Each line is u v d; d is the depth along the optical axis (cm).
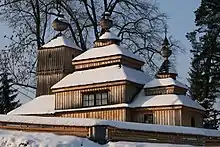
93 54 3722
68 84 3612
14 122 2584
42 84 4109
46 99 3931
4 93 6719
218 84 5603
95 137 2333
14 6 5209
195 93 5619
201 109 3603
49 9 5222
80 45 5191
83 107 3522
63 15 4666
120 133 2419
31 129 2548
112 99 3434
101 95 3488
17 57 5244
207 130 3209
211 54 5656
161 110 3372
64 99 3631
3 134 2208
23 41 5231
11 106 6681
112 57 3612
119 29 5259
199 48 5747
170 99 3391
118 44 3834
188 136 2953
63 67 4028
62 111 3597
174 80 3531
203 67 5666
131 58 3709
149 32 5228
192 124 3509
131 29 5253
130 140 2473
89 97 3534
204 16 5844
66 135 2308
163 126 2775
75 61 3769
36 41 5241
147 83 3556
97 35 5209
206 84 5603
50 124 2497
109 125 2366
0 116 2641
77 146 2100
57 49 4100
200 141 3066
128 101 3431
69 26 5166
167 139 2758
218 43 5681
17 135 2189
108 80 3456
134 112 3428
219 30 5712
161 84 3481
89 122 2378
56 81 4038
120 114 3381
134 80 3503
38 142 2077
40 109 3769
